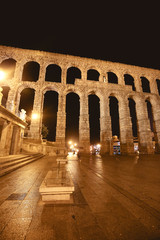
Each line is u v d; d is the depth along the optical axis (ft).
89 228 9.26
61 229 9.11
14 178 23.00
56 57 99.76
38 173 27.20
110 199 14.62
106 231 8.95
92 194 16.11
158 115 108.47
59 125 85.51
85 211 11.76
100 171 31.99
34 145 71.77
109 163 49.96
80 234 8.59
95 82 102.06
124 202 13.87
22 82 88.63
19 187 18.15
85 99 95.71
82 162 51.93
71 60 102.32
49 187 13.29
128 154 89.97
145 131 99.81
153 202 13.97
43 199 13.56
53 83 93.50
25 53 95.25
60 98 90.89
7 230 8.93
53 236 8.36
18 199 14.10
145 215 11.25
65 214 11.15
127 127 96.37
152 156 84.07
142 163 51.24
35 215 10.88
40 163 42.65
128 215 11.19
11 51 93.45
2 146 40.70
